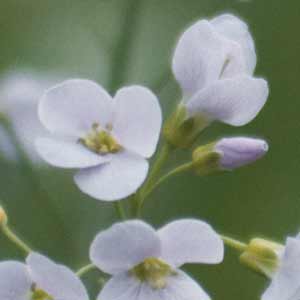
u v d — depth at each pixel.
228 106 0.28
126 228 0.26
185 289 0.27
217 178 0.35
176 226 0.27
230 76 0.28
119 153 0.27
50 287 0.27
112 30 0.34
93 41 0.35
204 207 0.35
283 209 0.35
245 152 0.28
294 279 0.27
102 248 0.26
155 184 0.28
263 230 0.35
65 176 0.34
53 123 0.27
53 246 0.33
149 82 0.33
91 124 0.27
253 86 0.28
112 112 0.27
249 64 0.28
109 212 0.32
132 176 0.27
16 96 0.34
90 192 0.27
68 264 0.32
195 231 0.27
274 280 0.27
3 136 0.33
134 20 0.33
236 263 0.35
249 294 0.35
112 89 0.33
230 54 0.28
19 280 0.27
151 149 0.27
